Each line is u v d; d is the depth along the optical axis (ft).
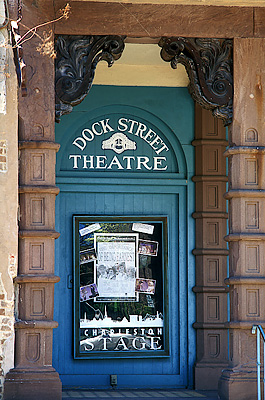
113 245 33.27
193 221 34.04
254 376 27.12
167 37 27.71
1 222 26.04
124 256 33.30
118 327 32.91
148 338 33.09
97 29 27.25
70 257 33.12
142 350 32.96
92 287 32.94
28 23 26.78
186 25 27.76
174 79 34.30
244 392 26.96
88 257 33.06
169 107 34.27
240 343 27.40
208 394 31.27
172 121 34.19
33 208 26.58
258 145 28.09
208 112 34.09
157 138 34.27
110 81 33.96
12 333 25.79
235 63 28.02
